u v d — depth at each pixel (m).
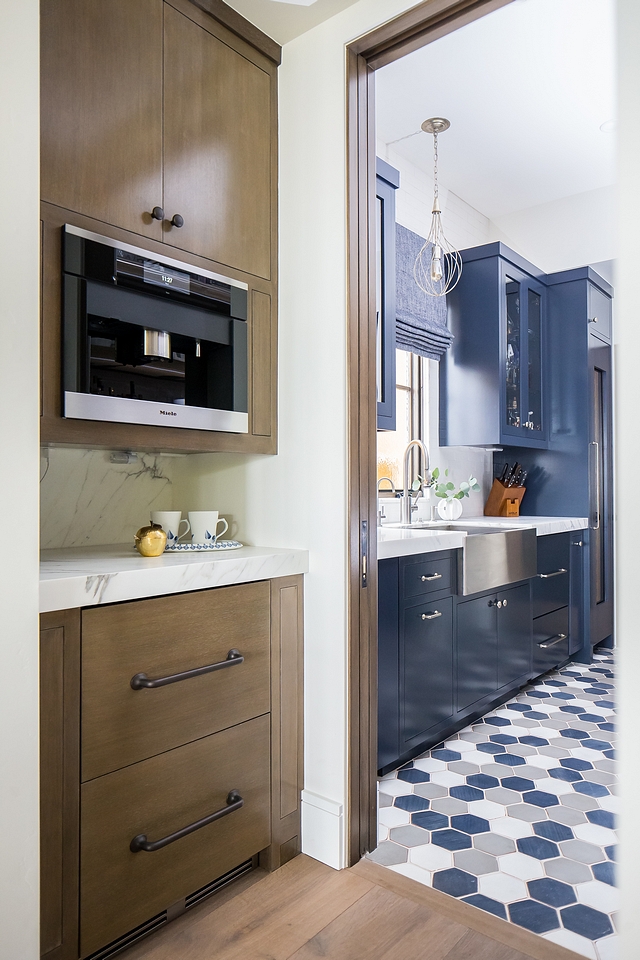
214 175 1.74
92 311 1.42
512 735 2.65
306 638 1.83
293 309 1.90
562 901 1.59
